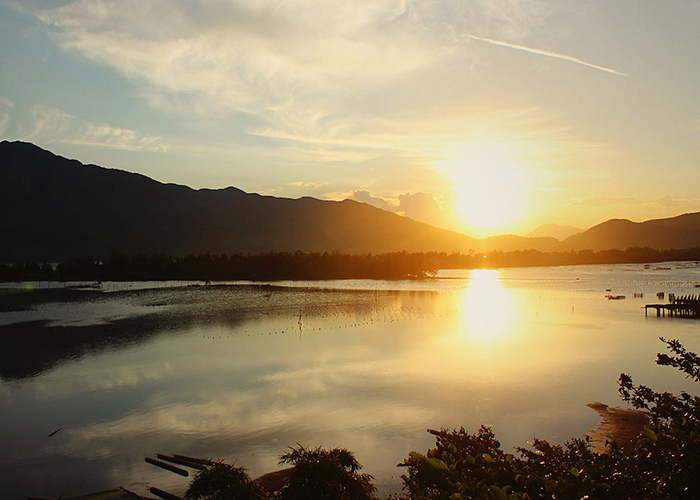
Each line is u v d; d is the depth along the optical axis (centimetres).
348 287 12875
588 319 6738
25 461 2303
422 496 772
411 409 2884
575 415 2745
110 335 5509
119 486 2056
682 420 792
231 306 8300
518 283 14350
